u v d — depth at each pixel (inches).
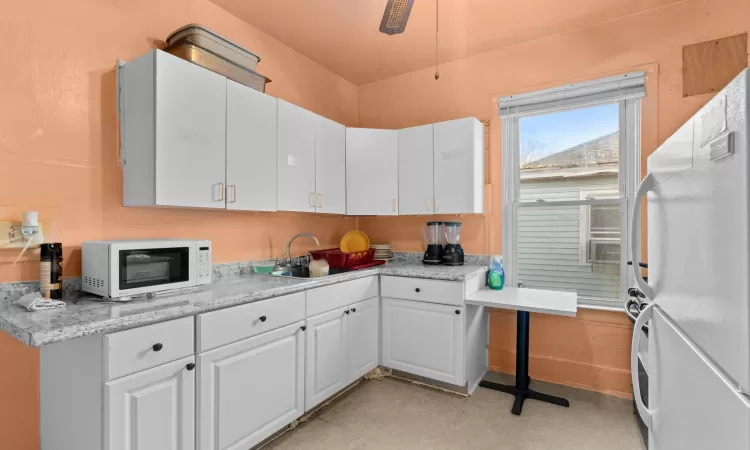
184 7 87.1
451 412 91.3
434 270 105.6
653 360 43.5
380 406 94.2
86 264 65.7
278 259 108.8
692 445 31.1
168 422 57.8
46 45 65.8
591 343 103.9
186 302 62.1
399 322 107.3
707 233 27.9
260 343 72.7
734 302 23.4
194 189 74.3
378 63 128.3
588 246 106.7
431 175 117.7
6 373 61.5
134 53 77.7
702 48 91.0
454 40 113.0
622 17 100.1
